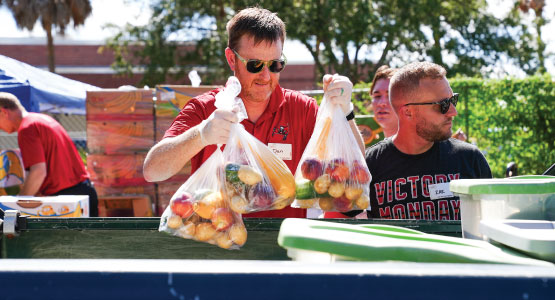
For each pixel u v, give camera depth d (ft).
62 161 15.31
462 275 2.58
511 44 91.40
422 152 8.48
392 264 2.74
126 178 20.45
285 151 7.75
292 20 85.51
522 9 95.81
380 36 84.89
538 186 4.21
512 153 32.55
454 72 90.22
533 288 2.55
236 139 6.43
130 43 96.84
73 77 113.50
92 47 115.85
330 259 3.29
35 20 97.91
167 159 6.34
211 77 88.94
